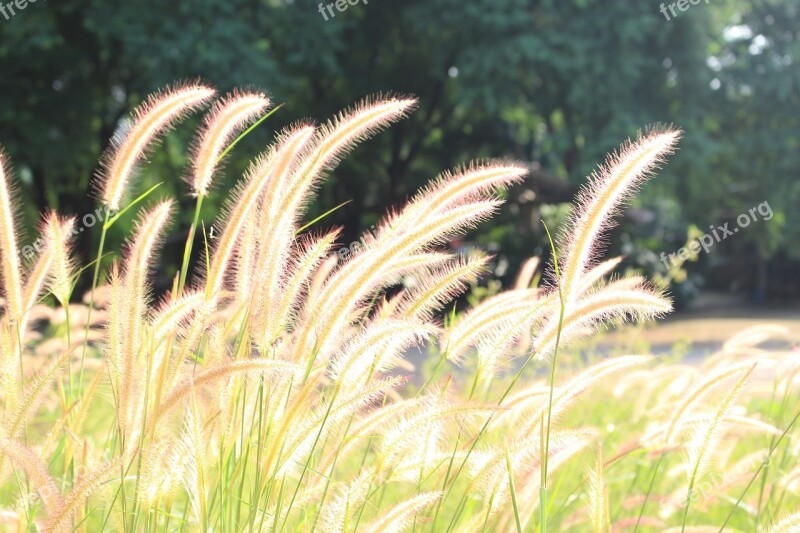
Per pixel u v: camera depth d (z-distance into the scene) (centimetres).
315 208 2383
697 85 2439
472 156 2823
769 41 2830
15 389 207
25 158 1880
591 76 2186
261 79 1830
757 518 295
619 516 315
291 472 207
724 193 2966
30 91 1898
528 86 2377
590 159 2216
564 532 328
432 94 2586
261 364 181
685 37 2359
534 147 3006
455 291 216
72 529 182
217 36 1795
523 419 241
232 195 218
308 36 1992
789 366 325
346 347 202
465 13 2177
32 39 1745
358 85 2414
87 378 313
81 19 1995
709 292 3869
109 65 2064
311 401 211
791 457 347
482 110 2572
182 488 232
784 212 2911
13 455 171
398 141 2577
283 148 207
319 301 200
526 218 2506
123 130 230
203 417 212
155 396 196
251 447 213
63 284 226
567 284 185
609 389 492
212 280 208
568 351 527
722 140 2822
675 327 1862
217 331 212
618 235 2505
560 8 2216
